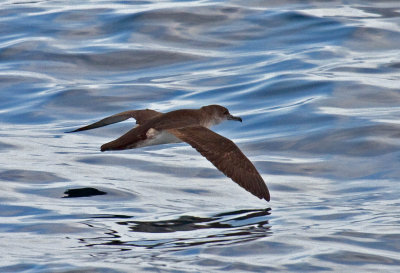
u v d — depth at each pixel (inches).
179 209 498.9
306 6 965.2
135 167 587.8
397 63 805.9
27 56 853.2
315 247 424.5
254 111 700.7
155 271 390.3
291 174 572.4
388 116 661.9
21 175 560.4
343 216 480.7
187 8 956.6
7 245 432.1
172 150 627.8
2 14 971.3
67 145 645.3
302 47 863.7
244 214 488.1
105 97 758.5
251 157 607.2
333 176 567.5
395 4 978.1
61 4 1003.3
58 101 749.3
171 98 754.2
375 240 436.1
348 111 682.2
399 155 590.2
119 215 486.0
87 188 536.7
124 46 876.0
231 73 802.2
